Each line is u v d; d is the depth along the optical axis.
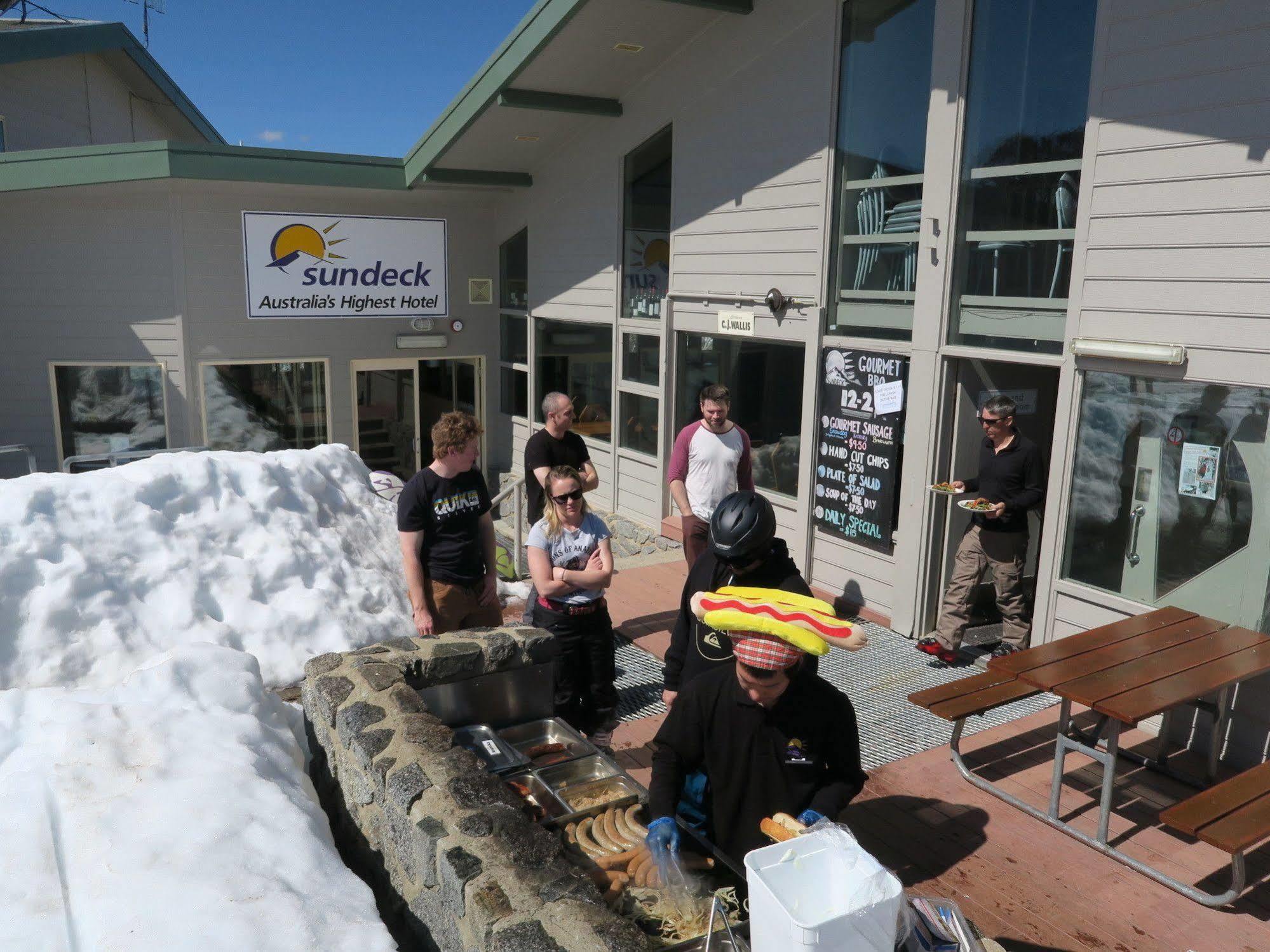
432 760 2.78
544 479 6.36
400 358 13.25
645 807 2.90
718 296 8.58
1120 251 5.26
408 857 2.61
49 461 11.88
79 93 15.50
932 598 6.70
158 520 4.77
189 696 3.48
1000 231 6.03
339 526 5.66
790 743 2.68
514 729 3.49
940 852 4.15
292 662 4.70
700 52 8.50
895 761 4.99
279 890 2.45
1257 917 3.73
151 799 2.73
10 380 11.62
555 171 11.45
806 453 7.62
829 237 7.27
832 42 7.02
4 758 3.10
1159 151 5.02
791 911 1.88
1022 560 5.99
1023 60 5.78
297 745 3.53
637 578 8.22
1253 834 3.49
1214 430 4.91
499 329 13.79
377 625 5.13
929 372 6.45
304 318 12.51
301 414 12.77
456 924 2.29
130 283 11.66
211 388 12.16
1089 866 4.08
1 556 4.21
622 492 10.68
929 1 6.32
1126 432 5.34
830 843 2.01
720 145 8.39
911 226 6.63
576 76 9.27
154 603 4.50
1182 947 3.55
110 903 2.30
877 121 6.84
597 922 2.07
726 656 3.45
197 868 2.46
